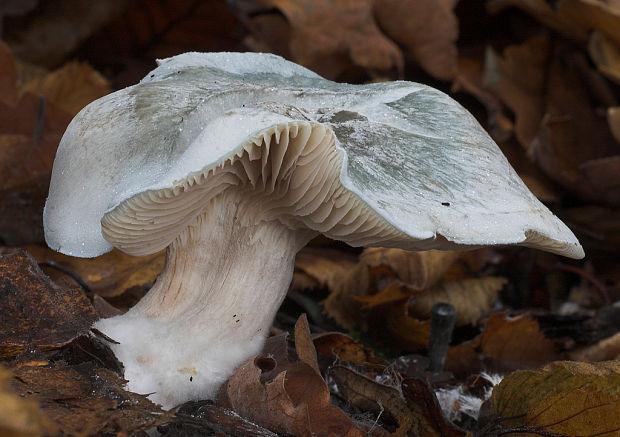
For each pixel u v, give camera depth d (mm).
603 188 264
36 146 239
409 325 216
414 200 175
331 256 247
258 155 172
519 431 178
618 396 172
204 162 166
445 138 186
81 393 165
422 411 181
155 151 176
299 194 177
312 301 234
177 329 179
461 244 176
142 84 188
